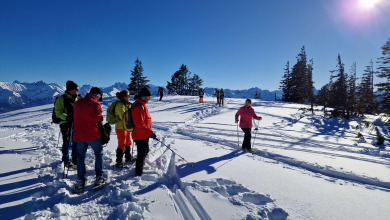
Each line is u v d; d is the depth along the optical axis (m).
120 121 4.28
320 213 2.78
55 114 4.18
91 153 5.28
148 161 4.86
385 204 3.08
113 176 3.85
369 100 35.38
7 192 3.11
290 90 45.53
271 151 6.28
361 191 3.56
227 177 3.95
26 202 2.85
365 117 26.80
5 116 17.97
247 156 5.59
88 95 3.42
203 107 19.73
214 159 5.18
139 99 3.71
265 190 3.45
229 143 7.32
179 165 4.60
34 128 9.74
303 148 7.21
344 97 25.78
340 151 7.12
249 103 6.35
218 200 3.01
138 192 3.19
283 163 5.25
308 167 5.04
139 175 3.80
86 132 3.27
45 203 2.84
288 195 3.30
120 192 3.12
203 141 7.51
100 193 3.21
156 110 17.59
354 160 5.79
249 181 3.82
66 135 4.16
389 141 11.05
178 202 3.03
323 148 7.48
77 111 3.30
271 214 2.74
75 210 2.71
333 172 4.62
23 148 5.75
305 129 12.74
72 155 4.37
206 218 2.66
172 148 6.21
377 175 4.39
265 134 9.68
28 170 4.04
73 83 4.21
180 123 11.87
